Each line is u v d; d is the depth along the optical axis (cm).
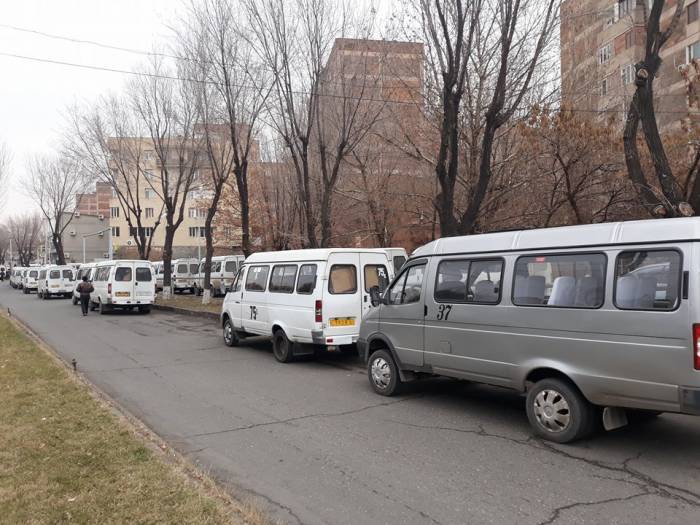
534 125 1295
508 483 467
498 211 1612
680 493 445
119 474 456
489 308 641
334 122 1684
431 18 1168
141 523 373
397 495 444
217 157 2517
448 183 1184
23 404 684
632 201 1401
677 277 479
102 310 2378
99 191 8162
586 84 1511
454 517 403
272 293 1135
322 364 1083
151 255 6819
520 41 1213
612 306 523
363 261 1061
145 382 904
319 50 1552
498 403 754
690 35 2661
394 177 1945
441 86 1395
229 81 1773
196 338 1494
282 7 1542
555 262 584
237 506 401
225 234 3659
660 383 484
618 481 471
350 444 574
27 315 2270
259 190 2761
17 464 479
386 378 797
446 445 570
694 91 1260
